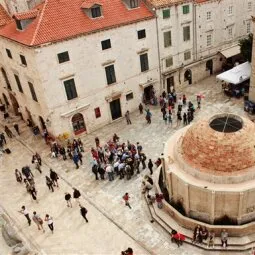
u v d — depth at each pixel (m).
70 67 34.53
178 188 24.50
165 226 25.22
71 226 26.56
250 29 50.59
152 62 41.19
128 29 37.34
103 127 39.62
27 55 33.31
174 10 40.41
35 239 25.78
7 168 34.56
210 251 23.12
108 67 37.41
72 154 34.38
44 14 33.50
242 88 41.88
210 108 40.41
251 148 22.53
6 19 40.09
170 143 27.23
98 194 29.45
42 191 30.67
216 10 44.78
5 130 39.59
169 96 41.22
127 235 25.19
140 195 28.67
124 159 30.66
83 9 35.31
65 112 35.94
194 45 44.81
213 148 22.69
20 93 39.75
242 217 23.22
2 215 27.56
